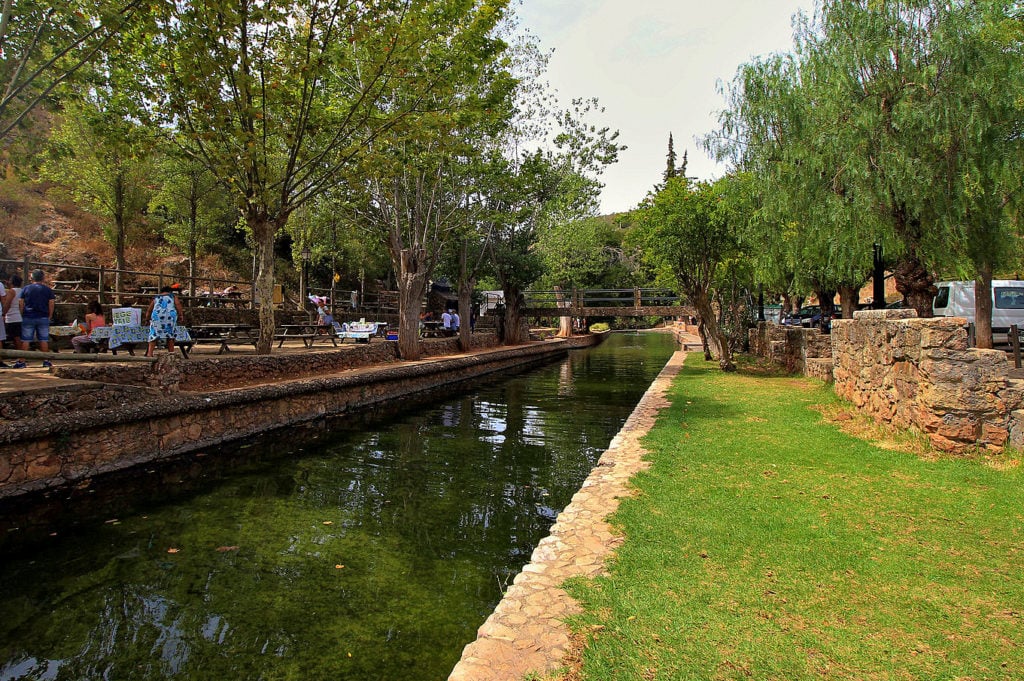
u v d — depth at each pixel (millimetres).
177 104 10109
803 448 5980
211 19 9062
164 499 6184
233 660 3293
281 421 9875
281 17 9711
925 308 8930
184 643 3475
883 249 9125
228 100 10953
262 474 7160
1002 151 7574
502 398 13961
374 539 5070
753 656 2438
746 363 16906
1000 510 3975
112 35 8047
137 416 7141
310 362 12211
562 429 10078
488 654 2500
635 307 27250
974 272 9398
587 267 31141
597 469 5648
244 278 30016
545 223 25000
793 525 3863
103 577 4352
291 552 4793
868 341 7184
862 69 8375
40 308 9703
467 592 4078
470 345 22688
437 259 18812
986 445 5168
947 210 7969
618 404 12977
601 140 23469
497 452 8336
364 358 14758
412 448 8594
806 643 2521
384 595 4039
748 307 21125
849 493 4461
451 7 10328
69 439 6414
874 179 8133
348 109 12430
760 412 8344
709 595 2975
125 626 3668
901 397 6125
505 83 12273
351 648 3395
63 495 6176
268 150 12297
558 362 24453
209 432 8406
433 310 36406
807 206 9367
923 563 3242
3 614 3822
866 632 2594
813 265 12703
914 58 7914
